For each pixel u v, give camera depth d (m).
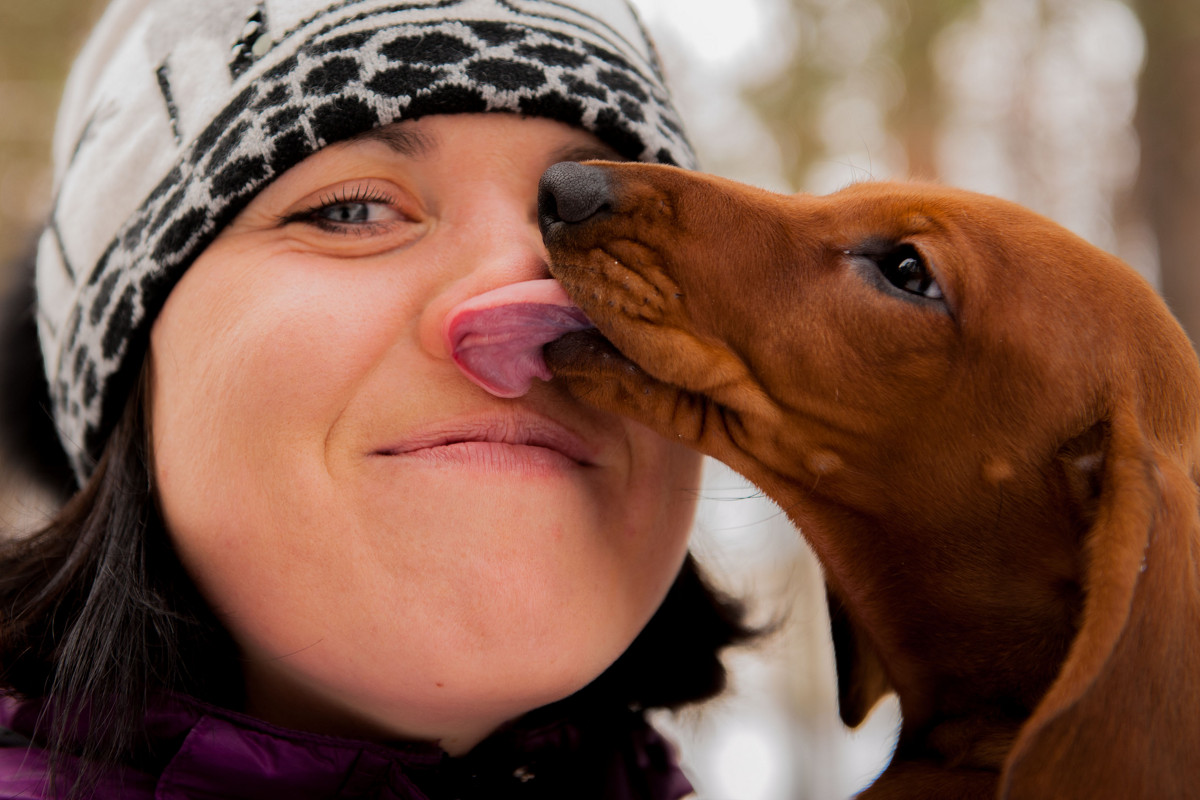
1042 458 0.39
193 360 0.35
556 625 0.34
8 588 0.37
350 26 0.35
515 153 0.36
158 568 0.35
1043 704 0.33
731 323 0.39
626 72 0.38
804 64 1.53
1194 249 1.10
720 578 0.49
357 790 0.35
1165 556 0.34
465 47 0.35
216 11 0.36
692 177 0.40
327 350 0.34
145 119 0.36
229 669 0.36
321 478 0.34
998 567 0.40
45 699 0.35
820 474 0.40
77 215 0.38
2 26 1.22
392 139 0.35
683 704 0.45
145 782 0.34
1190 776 0.33
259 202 0.35
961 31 1.48
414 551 0.34
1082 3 1.39
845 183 0.46
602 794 0.41
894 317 0.39
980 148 1.48
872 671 0.45
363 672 0.34
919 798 0.39
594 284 0.37
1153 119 1.13
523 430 0.35
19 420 0.44
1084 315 0.39
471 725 0.36
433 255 0.35
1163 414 0.39
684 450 0.39
